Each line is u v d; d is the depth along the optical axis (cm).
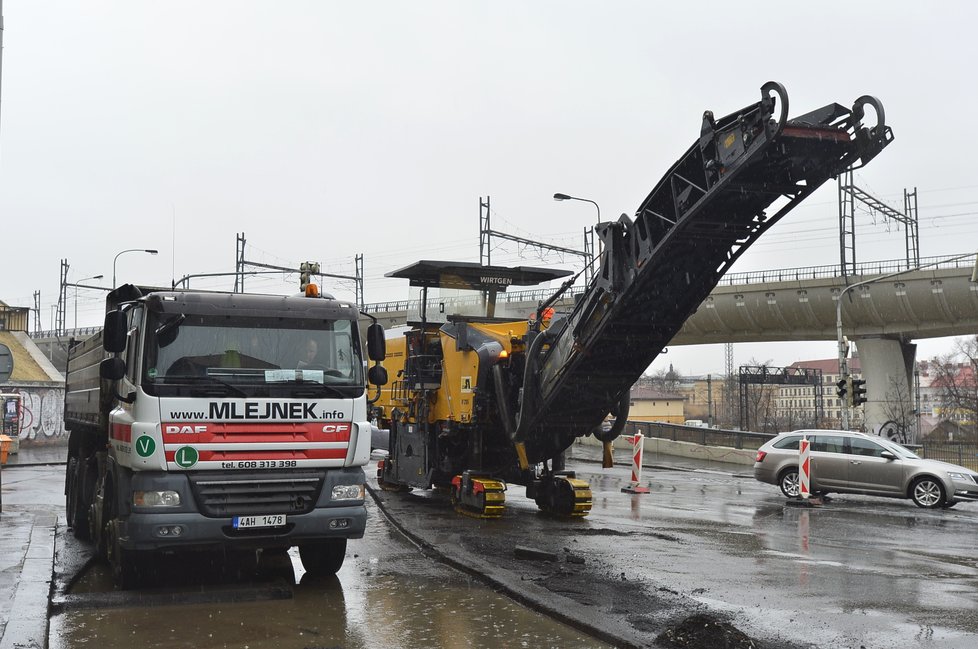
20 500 1609
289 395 821
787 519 1480
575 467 2803
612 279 1118
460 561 977
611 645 663
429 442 1560
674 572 959
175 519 769
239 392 802
